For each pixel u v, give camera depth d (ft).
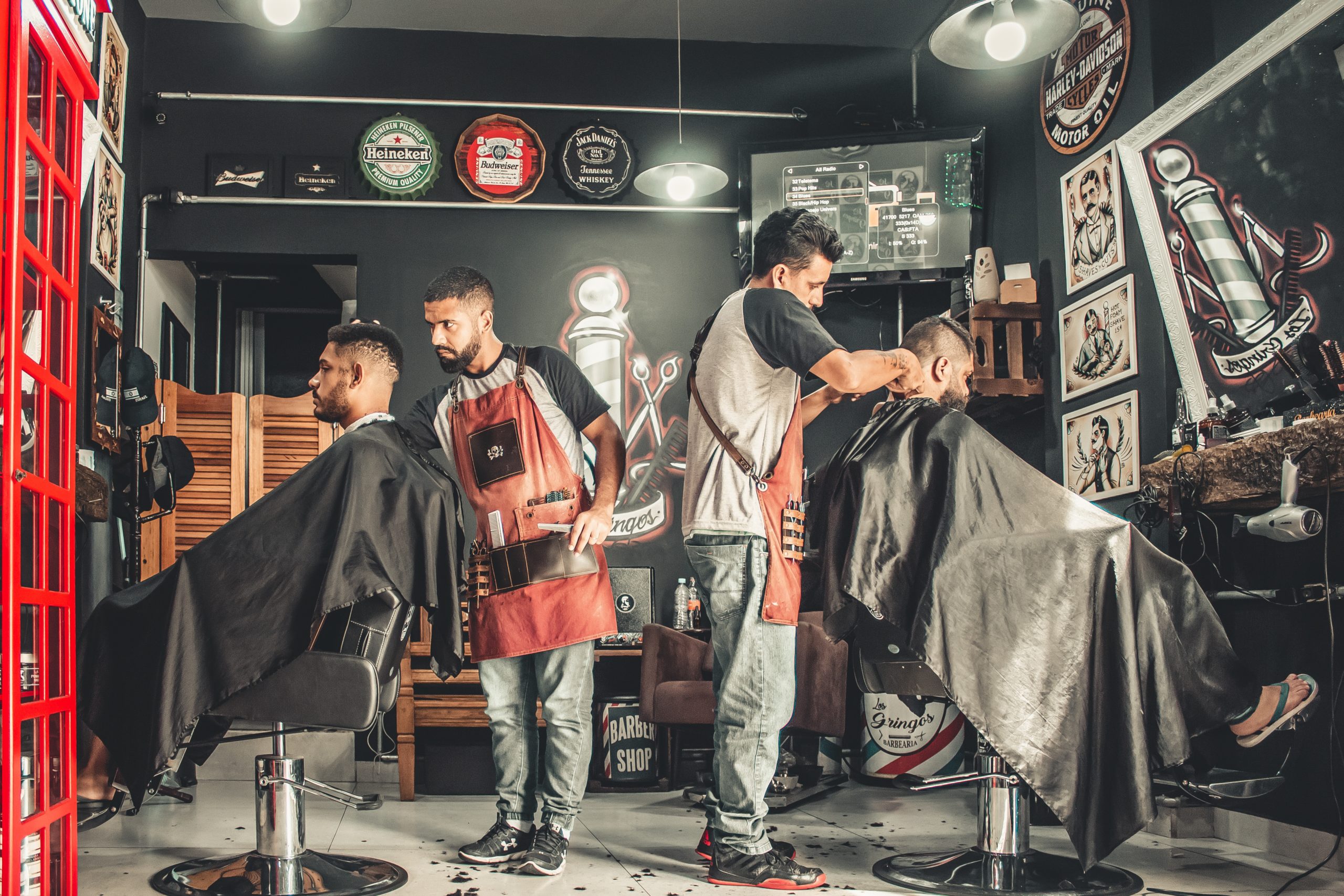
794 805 11.55
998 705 6.66
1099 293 12.23
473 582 8.41
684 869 8.14
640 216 16.31
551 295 16.01
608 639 13.56
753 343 7.55
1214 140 10.16
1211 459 9.05
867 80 17.17
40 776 5.12
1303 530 7.66
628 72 16.74
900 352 7.48
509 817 8.44
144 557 15.58
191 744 7.34
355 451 7.22
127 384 13.09
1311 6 8.84
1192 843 9.64
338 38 16.20
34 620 5.13
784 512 7.54
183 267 18.33
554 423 8.42
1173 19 11.39
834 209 15.56
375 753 14.38
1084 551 6.93
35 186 5.16
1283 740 9.17
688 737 14.79
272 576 6.88
